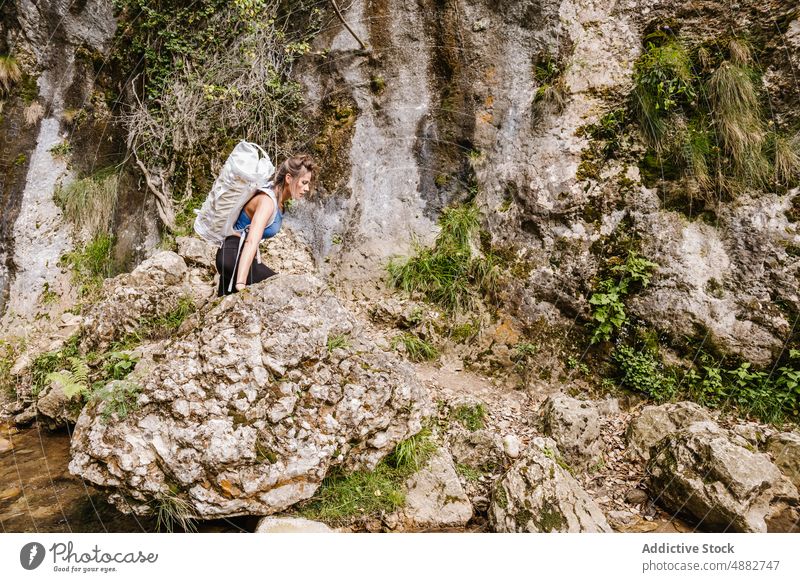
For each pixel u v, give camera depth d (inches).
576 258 179.6
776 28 167.0
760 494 122.6
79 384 137.9
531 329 182.4
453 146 209.3
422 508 121.7
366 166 218.2
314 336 121.6
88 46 232.5
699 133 170.9
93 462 111.9
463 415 151.9
